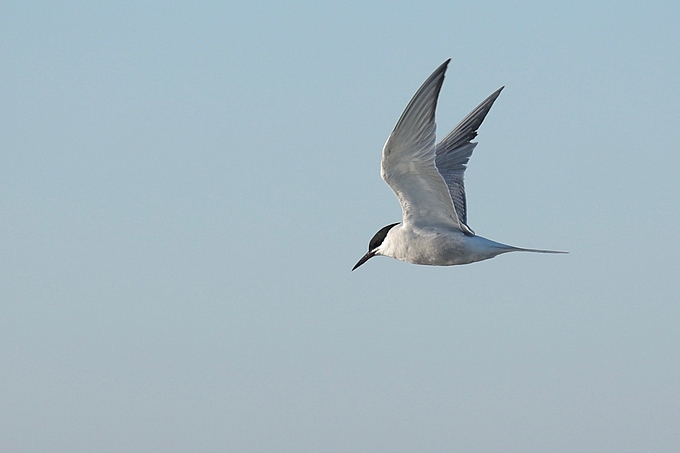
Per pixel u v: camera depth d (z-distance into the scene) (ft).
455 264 50.34
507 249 48.96
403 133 45.73
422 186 48.39
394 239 51.06
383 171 48.06
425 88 44.52
